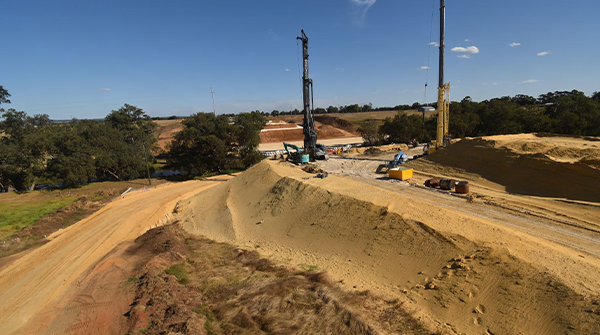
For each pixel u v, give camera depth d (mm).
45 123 96062
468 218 17609
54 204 35000
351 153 55750
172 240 22203
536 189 25719
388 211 18688
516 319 10883
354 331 11219
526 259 12883
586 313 10008
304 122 45562
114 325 13312
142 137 70062
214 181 46219
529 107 72688
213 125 54344
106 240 24250
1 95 63969
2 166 42000
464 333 10945
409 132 70188
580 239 16844
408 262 15156
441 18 39094
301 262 17703
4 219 29906
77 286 17469
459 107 79562
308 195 24688
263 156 54312
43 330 13633
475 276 12844
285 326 11852
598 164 23469
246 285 15180
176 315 13102
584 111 60844
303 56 43719
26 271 19703
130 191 40969
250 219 25938
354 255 17141
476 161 32750
